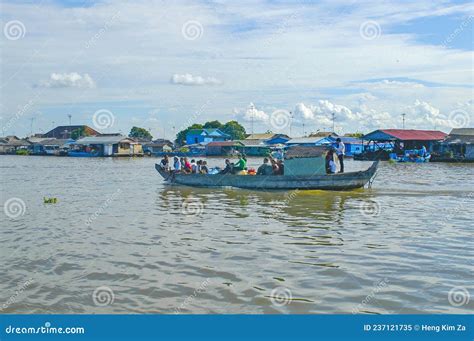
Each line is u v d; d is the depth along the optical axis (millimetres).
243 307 7898
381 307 7820
